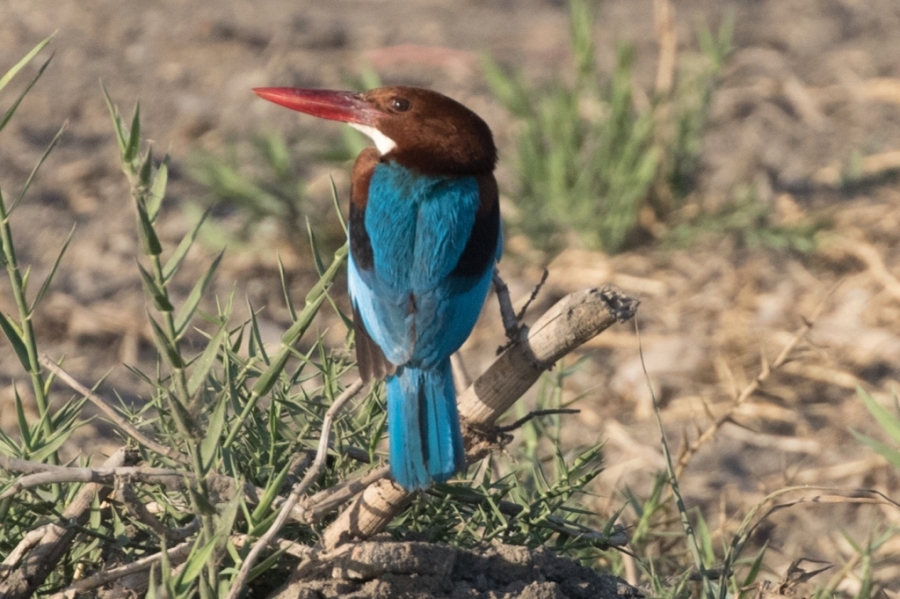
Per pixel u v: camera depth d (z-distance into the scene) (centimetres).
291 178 1452
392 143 777
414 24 2078
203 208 1505
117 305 1323
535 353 566
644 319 1309
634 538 774
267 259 1422
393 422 606
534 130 1465
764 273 1376
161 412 624
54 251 1422
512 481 718
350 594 571
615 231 1412
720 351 1242
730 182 1555
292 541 600
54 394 1143
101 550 614
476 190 757
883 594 749
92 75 1859
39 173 1584
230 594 519
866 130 1695
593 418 1130
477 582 596
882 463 1056
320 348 665
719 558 847
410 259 702
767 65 1889
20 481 543
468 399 592
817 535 970
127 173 484
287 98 800
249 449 645
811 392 1184
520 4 2202
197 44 1969
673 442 1102
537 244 1428
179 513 598
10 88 1806
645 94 1628
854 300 1315
